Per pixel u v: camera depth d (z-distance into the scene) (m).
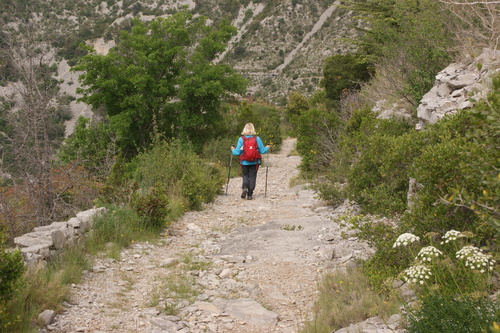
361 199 8.28
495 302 3.49
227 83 21.33
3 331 3.76
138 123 20.98
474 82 7.95
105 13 108.25
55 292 4.61
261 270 6.27
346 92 21.36
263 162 21.03
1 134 9.88
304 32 123.25
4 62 10.20
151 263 6.46
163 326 4.32
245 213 10.30
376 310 4.16
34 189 9.83
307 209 10.28
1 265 3.80
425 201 4.89
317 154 14.18
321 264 6.31
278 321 4.60
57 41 49.03
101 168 12.90
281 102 90.06
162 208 8.24
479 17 9.35
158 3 125.31
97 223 7.02
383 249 5.04
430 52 10.66
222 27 22.05
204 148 20.48
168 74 21.72
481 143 3.53
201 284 5.68
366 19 20.36
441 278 4.04
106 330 4.20
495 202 3.41
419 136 6.68
